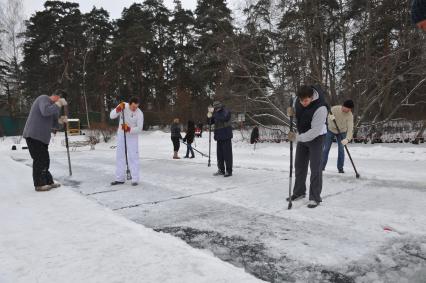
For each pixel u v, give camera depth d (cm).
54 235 361
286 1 1638
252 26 1739
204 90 3328
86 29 3994
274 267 301
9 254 315
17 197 543
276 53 1722
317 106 467
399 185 598
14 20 3672
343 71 1659
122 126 674
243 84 1794
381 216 427
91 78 3856
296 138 519
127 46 3472
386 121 1532
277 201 516
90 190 641
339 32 1662
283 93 1688
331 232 378
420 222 401
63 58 3844
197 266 283
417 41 1374
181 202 530
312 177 487
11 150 2150
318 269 295
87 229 377
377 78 1480
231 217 445
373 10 1506
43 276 272
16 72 3819
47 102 574
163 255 305
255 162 1035
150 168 945
